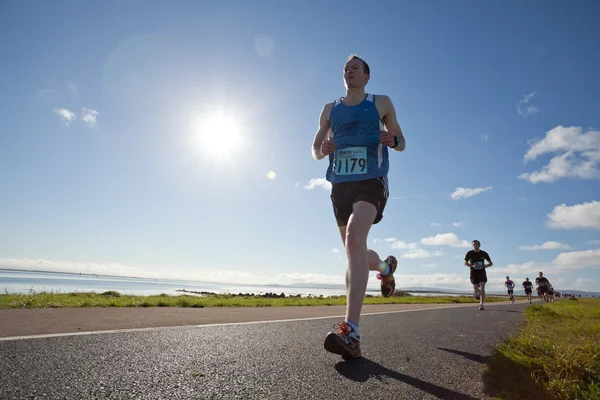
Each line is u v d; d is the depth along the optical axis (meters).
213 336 2.65
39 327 2.84
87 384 1.38
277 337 2.73
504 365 1.96
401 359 2.17
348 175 2.50
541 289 23.30
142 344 2.21
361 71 2.73
